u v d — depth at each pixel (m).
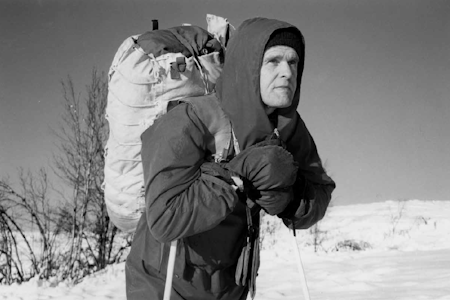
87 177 10.95
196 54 2.64
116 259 11.25
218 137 2.00
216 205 1.91
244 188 2.01
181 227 1.89
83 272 10.34
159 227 1.90
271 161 1.94
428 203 22.33
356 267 9.37
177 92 2.52
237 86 1.95
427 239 13.73
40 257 10.69
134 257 2.17
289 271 9.36
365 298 6.47
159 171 1.91
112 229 11.00
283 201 2.04
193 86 2.57
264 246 13.23
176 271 2.06
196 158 1.95
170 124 1.97
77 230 11.00
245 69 1.92
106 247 11.37
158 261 2.09
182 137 1.93
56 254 11.35
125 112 2.50
